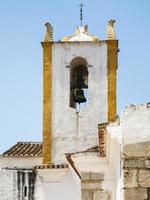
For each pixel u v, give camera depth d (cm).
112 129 1335
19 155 3259
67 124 2650
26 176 3256
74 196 2402
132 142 1130
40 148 3350
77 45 2714
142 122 1136
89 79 2689
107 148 1526
